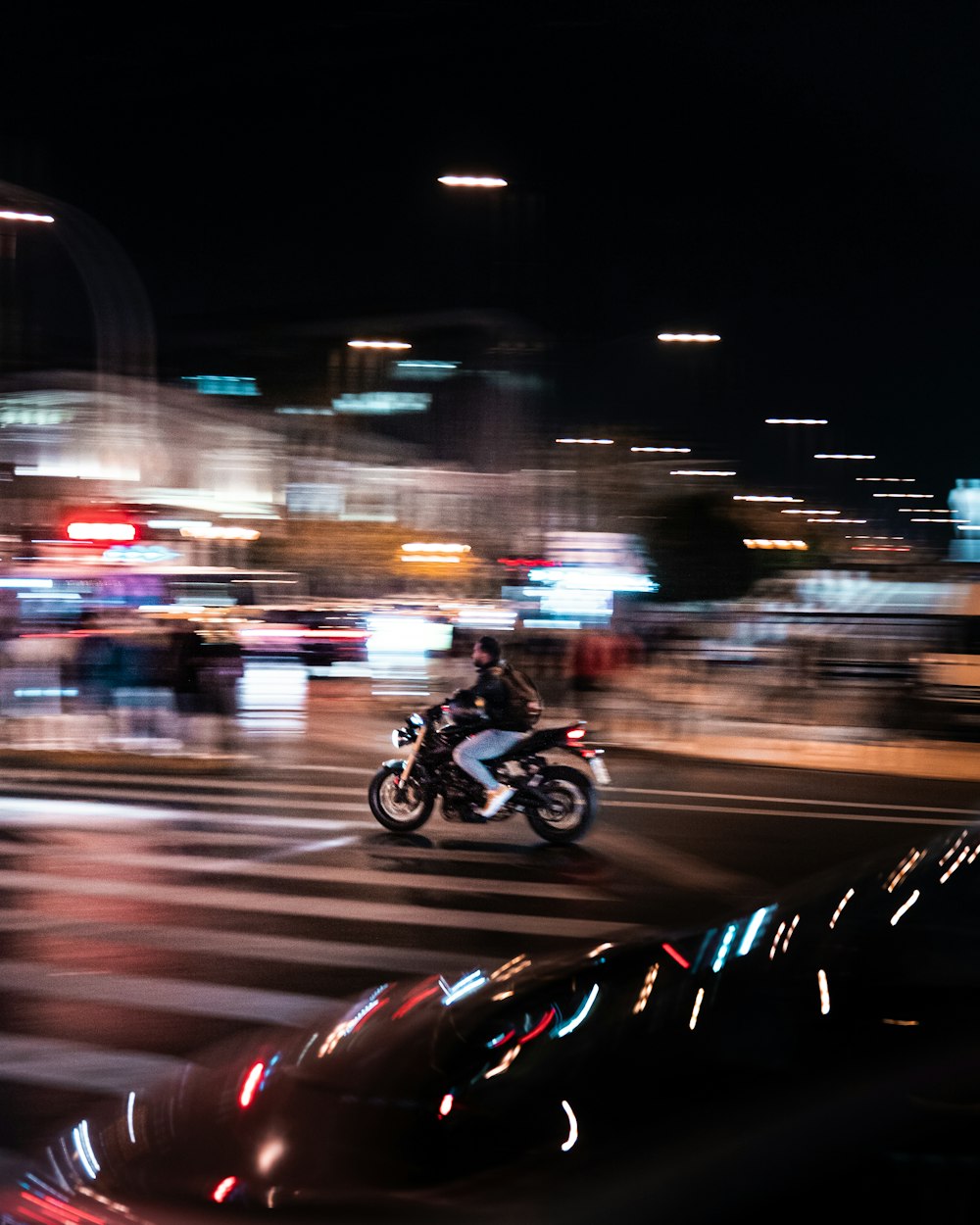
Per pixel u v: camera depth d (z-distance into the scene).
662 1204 2.53
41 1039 6.36
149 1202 2.74
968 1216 2.45
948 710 22.84
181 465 53.41
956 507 46.69
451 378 58.69
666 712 23.94
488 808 11.90
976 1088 2.60
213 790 14.93
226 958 7.84
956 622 23.72
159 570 33.34
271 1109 3.00
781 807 14.39
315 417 59.34
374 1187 2.67
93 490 35.84
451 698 12.09
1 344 48.72
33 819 12.77
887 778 17.05
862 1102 2.63
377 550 58.22
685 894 9.84
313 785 15.48
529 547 56.50
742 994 3.05
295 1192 2.69
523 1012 3.22
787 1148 2.58
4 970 7.56
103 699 25.16
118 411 50.59
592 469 56.41
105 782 15.45
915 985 2.94
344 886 9.96
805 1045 2.82
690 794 15.36
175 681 24.98
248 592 40.88
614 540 41.47
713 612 26.64
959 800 15.02
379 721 23.75
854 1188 2.50
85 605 31.02
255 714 24.92
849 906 3.32
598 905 9.44
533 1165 2.66
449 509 59.38
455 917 8.97
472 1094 2.92
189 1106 3.11
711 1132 2.64
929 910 3.20
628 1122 2.71
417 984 3.77
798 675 24.05
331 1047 3.29
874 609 34.25
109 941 8.23
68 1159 3.02
